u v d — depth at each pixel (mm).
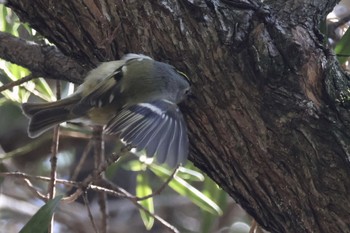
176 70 5645
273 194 5789
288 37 5582
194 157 6004
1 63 7660
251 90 5559
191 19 5598
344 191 5555
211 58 5578
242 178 5836
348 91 5660
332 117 5555
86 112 5668
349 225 5625
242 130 5633
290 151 5578
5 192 11297
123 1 5637
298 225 5824
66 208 11453
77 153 11422
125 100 5617
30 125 5859
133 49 5797
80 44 5980
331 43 8141
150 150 4957
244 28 5574
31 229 5680
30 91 7809
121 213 12125
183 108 5699
